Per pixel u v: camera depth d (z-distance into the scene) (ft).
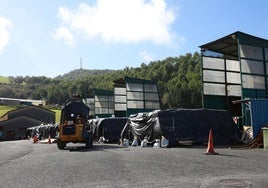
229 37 75.72
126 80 134.41
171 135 60.18
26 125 297.33
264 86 75.31
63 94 626.23
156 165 33.53
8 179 28.17
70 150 60.59
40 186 24.67
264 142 50.47
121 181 25.50
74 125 65.31
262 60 75.92
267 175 26.40
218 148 53.42
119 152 49.62
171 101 320.09
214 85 83.66
